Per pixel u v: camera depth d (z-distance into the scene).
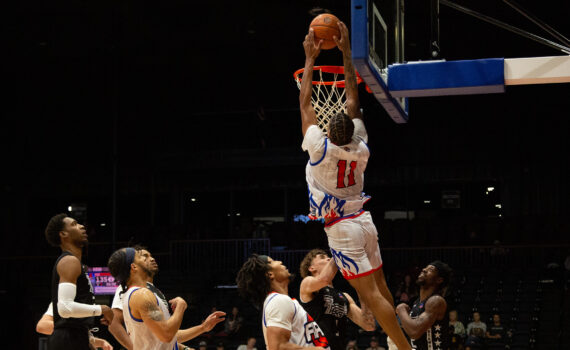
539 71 3.94
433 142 18.70
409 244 17.28
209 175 19.78
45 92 20.31
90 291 4.46
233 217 20.16
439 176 18.77
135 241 18.88
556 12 13.74
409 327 4.22
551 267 15.36
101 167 20.50
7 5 16.30
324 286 4.18
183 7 16.19
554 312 14.22
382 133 19.00
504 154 18.19
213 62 18.39
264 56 17.77
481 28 14.96
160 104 19.89
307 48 3.61
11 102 20.47
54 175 20.80
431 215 18.92
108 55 18.14
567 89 17.67
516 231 16.81
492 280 15.36
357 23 3.38
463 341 12.35
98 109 20.23
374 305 3.34
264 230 18.31
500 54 15.38
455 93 4.15
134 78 19.81
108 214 20.77
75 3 16.17
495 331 13.27
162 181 20.34
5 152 20.70
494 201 18.47
